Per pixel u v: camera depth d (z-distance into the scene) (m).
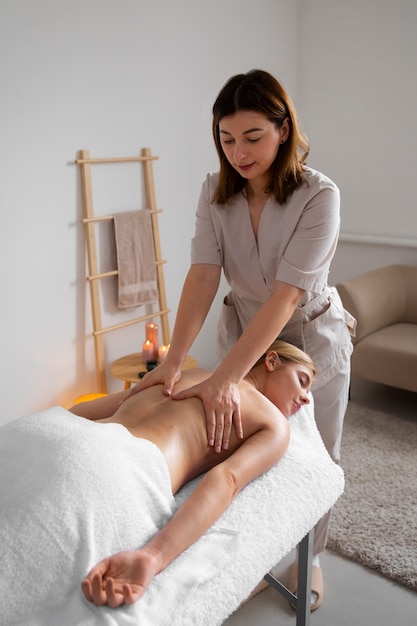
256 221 1.61
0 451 1.11
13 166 2.37
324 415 1.83
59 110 2.49
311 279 1.51
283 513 1.22
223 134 1.43
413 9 3.19
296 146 1.47
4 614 0.91
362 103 3.48
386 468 2.50
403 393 3.28
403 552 2.02
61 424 1.15
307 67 3.65
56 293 2.62
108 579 0.94
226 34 3.15
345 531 2.13
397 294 3.28
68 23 2.45
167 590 0.99
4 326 2.46
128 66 2.72
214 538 1.12
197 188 3.19
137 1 2.69
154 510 1.13
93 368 2.84
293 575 1.92
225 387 1.37
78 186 2.62
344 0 3.41
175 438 1.29
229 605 1.03
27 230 2.47
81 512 1.01
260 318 1.46
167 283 3.13
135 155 2.83
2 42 2.26
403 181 3.43
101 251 2.76
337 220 1.52
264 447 1.29
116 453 1.11
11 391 2.54
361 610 1.84
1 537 0.96
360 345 3.02
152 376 1.48
